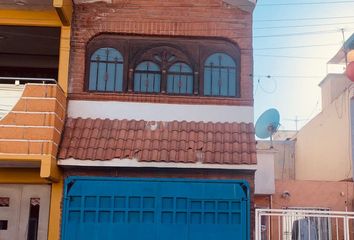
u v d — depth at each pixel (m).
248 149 10.05
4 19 10.87
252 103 10.75
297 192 15.15
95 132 10.23
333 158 17.98
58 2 9.97
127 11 11.04
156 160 9.74
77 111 10.59
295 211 9.62
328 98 19.08
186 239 9.77
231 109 10.72
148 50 11.05
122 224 9.80
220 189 9.98
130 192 9.91
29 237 10.11
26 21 10.88
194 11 11.07
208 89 10.93
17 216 10.15
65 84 10.63
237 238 9.77
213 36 11.01
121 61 10.98
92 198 9.91
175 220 9.83
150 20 11.01
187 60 11.04
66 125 10.32
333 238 13.86
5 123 9.40
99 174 10.08
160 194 9.93
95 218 9.82
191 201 9.91
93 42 11.05
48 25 10.93
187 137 10.23
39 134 9.41
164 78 10.92
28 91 9.60
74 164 9.72
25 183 10.23
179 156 9.82
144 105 10.70
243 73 10.88
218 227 9.82
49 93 9.63
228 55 11.10
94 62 10.97
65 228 9.77
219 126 10.51
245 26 11.07
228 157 9.86
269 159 14.80
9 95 9.95
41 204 10.16
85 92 10.70
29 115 9.48
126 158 9.77
